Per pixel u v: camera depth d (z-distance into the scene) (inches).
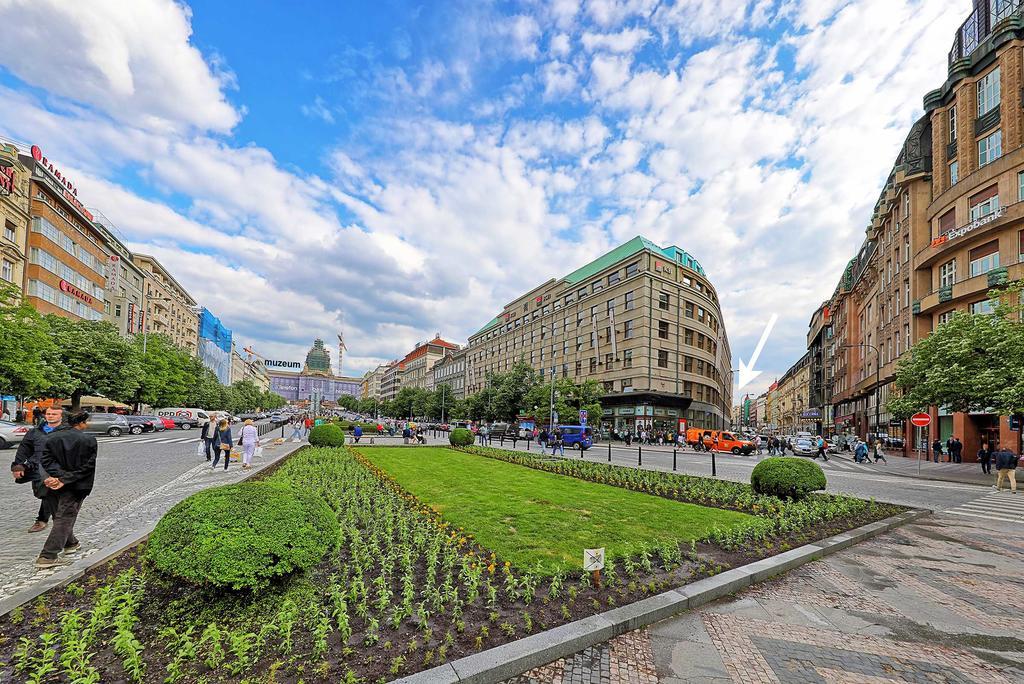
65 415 223.9
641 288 1905.8
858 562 258.5
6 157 1422.2
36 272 1536.7
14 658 132.3
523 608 179.0
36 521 269.0
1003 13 1086.4
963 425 1062.4
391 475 539.2
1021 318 726.5
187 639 140.5
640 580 212.4
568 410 1685.5
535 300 2738.7
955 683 140.6
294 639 148.9
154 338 1926.7
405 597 180.4
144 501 365.7
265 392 6402.6
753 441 1429.6
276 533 162.7
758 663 150.1
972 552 282.8
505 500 392.5
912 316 1196.5
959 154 1114.1
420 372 5044.3
